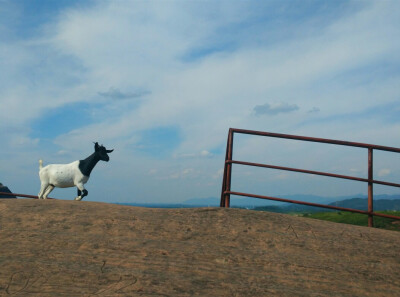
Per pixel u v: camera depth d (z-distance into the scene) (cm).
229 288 295
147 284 292
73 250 344
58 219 408
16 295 276
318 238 392
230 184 558
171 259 333
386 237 412
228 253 350
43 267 314
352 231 422
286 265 336
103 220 408
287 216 457
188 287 292
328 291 302
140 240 367
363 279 322
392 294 304
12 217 411
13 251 339
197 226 402
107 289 285
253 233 394
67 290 284
